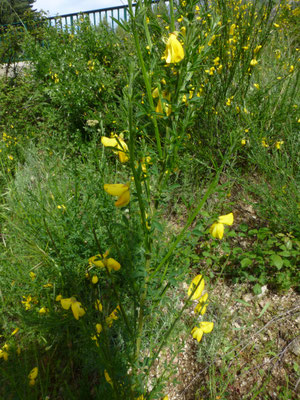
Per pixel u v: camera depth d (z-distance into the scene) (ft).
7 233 7.54
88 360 4.74
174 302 5.88
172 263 4.79
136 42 2.49
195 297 3.51
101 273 6.09
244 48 8.89
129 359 3.70
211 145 9.35
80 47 15.11
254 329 5.86
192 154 9.80
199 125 9.61
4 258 6.16
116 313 4.72
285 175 7.52
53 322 4.53
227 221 3.11
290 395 4.80
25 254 6.72
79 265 5.94
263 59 11.38
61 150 11.31
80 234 6.17
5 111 14.19
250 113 9.31
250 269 6.97
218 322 5.82
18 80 16.62
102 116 11.34
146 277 3.57
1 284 6.07
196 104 2.79
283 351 5.40
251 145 8.68
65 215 6.75
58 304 5.49
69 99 12.09
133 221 4.83
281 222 7.18
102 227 6.31
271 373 5.17
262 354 5.44
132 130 2.48
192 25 2.62
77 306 3.72
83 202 7.19
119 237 6.19
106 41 15.10
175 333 5.23
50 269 5.95
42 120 14.93
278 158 8.19
